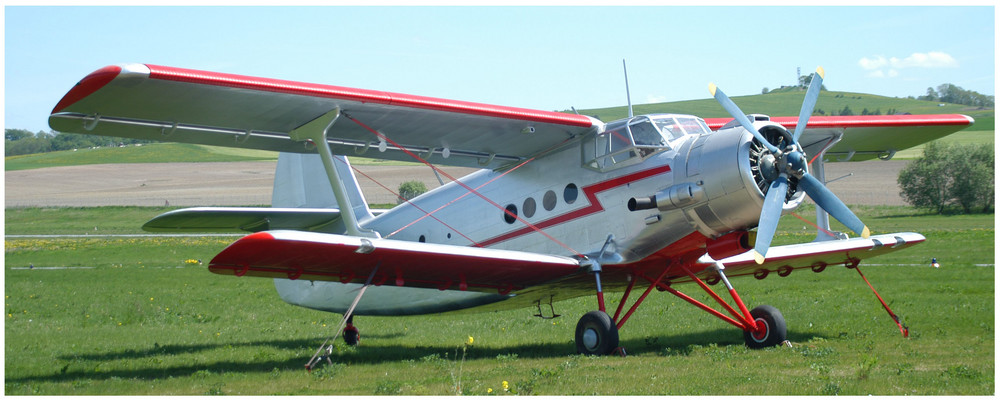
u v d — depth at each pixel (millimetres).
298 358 9484
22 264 29844
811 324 11672
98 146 132750
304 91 8180
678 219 8945
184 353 10188
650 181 9125
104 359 9609
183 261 29453
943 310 12648
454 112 9023
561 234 10008
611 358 8383
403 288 11508
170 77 7375
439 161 10492
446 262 8664
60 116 7875
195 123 8734
